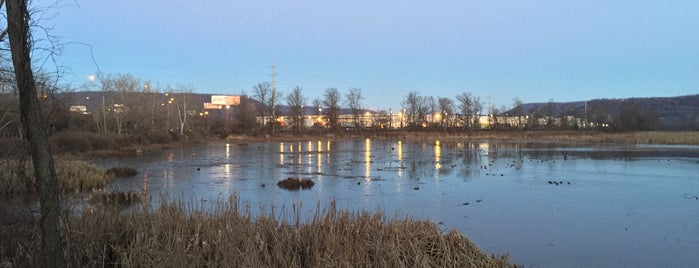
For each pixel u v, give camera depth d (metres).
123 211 9.45
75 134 39.59
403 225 9.41
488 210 17.00
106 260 7.29
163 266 6.68
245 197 19.30
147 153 45.84
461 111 106.06
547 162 37.22
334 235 8.19
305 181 23.70
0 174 5.75
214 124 82.00
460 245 9.03
